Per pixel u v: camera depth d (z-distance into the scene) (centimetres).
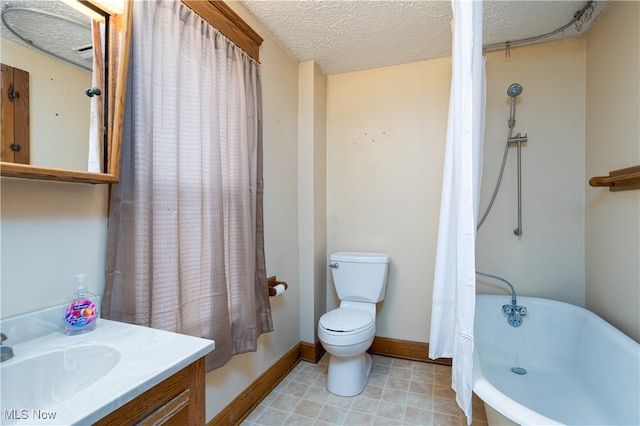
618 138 161
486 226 222
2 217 80
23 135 81
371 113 247
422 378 207
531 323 197
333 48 214
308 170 234
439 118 230
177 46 118
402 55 225
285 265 216
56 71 88
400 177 240
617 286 162
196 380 80
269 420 165
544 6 169
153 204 109
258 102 175
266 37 191
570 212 205
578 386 167
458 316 119
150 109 106
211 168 133
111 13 98
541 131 210
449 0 163
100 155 96
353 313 207
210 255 133
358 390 189
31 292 85
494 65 218
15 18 81
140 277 102
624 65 154
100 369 78
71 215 94
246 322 153
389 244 244
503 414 99
